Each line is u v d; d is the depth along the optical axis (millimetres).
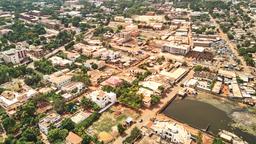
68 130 178250
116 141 169000
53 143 165125
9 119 182250
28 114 192875
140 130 177500
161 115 199750
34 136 168500
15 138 171875
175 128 173875
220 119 195625
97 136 172500
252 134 177750
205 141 168375
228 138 169875
